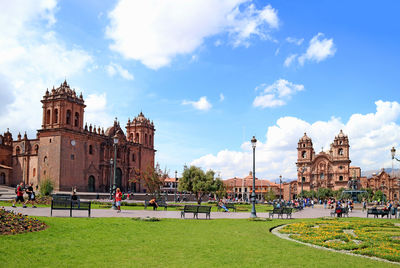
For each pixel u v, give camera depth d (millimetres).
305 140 161750
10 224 18688
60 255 13805
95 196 70562
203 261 13469
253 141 35625
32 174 88750
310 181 157750
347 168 152125
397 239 20797
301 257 14531
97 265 12508
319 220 33688
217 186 74438
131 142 105688
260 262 13469
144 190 108312
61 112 81250
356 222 31656
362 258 14844
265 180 167875
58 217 25281
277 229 25047
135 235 19203
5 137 99250
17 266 12023
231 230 22859
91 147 89812
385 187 162125
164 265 12750
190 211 31062
